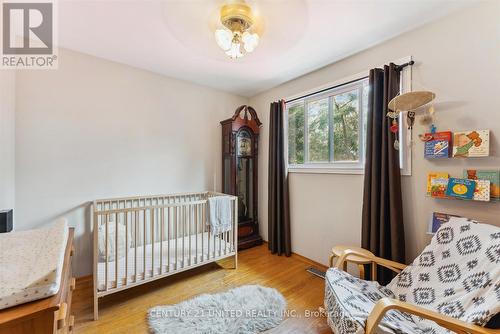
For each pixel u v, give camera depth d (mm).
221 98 3297
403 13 1618
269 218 3043
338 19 1671
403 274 1547
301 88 2781
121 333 1542
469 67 1557
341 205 2357
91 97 2279
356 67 2213
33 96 2002
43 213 2053
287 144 2961
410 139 1816
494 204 1466
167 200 2768
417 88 1802
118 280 1824
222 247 2484
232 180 3061
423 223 1770
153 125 2688
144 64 2459
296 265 2600
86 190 2264
